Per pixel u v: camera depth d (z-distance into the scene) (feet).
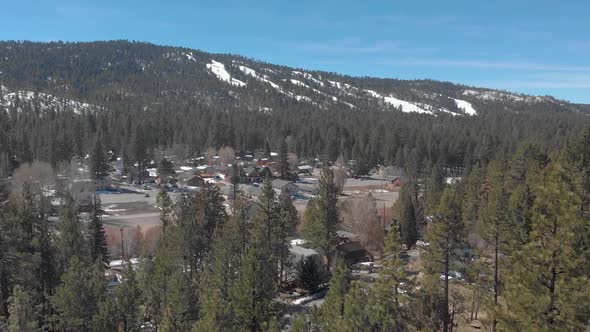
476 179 268.00
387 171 500.33
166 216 220.23
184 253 169.99
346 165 532.32
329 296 95.50
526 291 56.90
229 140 599.57
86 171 411.13
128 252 218.59
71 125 519.60
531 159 243.40
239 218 169.17
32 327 90.27
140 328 113.39
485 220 149.89
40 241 126.31
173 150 538.06
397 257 118.32
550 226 57.11
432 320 112.57
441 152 512.22
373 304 74.08
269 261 115.96
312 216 192.44
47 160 418.72
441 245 122.11
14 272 122.11
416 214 260.42
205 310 91.81
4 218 124.77
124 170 459.73
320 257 189.26
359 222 232.32
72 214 166.91
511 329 59.00
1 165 386.93
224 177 456.86
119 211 323.16
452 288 139.13
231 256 142.41
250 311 109.91
